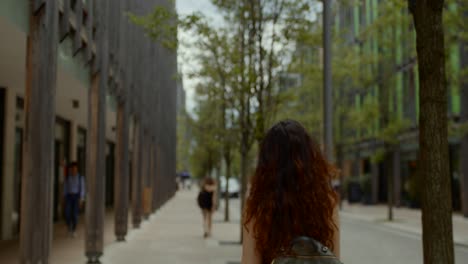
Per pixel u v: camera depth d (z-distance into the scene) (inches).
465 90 833.5
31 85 299.1
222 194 2148.1
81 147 1024.9
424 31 228.8
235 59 554.6
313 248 83.4
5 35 369.1
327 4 567.2
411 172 1475.1
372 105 1056.2
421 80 229.9
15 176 609.9
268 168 90.4
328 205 89.4
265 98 573.9
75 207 633.0
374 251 579.2
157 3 1058.1
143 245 588.1
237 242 615.5
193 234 712.4
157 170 1176.2
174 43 566.3
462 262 505.7
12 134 584.1
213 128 961.5
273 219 87.8
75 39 387.5
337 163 1455.5
